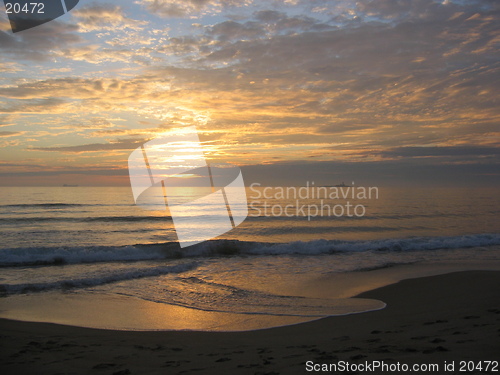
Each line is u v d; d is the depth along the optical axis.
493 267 11.22
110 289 8.63
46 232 20.20
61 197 47.66
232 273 10.67
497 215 30.97
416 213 32.38
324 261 12.82
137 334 5.44
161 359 4.14
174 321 6.19
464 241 16.39
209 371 3.58
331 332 5.28
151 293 8.27
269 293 8.35
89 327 5.83
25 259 12.45
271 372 3.37
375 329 5.27
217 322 6.12
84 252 13.23
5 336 5.15
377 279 9.86
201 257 13.84
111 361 4.09
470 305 6.54
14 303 7.31
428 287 8.65
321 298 7.89
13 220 25.00
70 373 3.68
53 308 6.99
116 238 18.39
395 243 16.05
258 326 5.85
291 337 5.12
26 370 3.78
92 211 30.92
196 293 8.29
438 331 4.66
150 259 13.41
